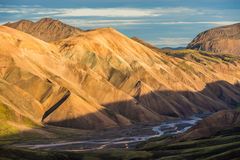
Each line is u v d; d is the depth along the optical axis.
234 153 178.12
